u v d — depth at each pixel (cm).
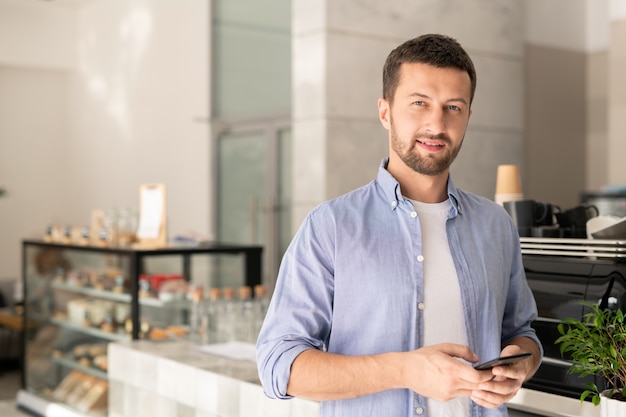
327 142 512
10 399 635
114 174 884
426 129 160
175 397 318
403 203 168
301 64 527
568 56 673
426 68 159
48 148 965
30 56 916
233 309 388
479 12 592
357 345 164
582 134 684
